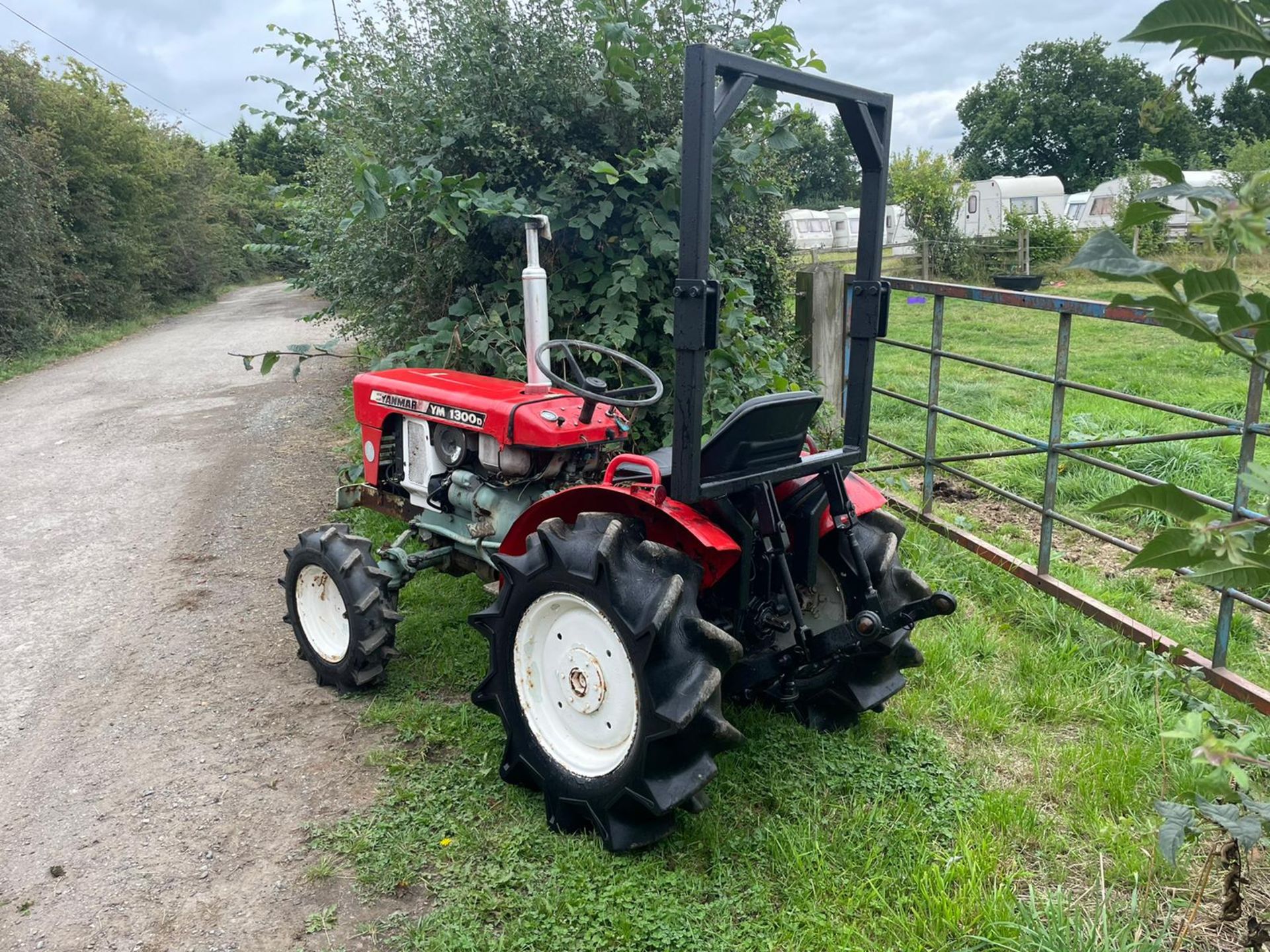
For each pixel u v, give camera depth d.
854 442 3.02
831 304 6.30
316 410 9.70
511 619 2.98
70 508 6.72
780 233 7.23
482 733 3.41
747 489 2.79
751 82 2.37
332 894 2.67
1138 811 2.92
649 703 2.54
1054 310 4.21
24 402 11.50
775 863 2.68
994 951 2.35
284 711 3.71
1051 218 22.30
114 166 21.39
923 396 8.84
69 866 2.84
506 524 3.61
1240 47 0.88
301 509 6.42
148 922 2.59
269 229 6.57
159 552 5.70
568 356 3.43
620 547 2.72
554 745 2.92
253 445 8.33
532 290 3.57
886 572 3.15
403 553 3.85
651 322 5.00
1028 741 3.31
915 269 22.69
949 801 2.97
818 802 2.94
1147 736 3.27
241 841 2.92
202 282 26.95
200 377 12.69
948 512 5.68
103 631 4.58
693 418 2.46
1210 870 2.51
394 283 5.40
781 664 2.90
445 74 4.91
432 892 2.65
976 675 3.76
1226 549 1.10
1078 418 7.34
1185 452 6.05
